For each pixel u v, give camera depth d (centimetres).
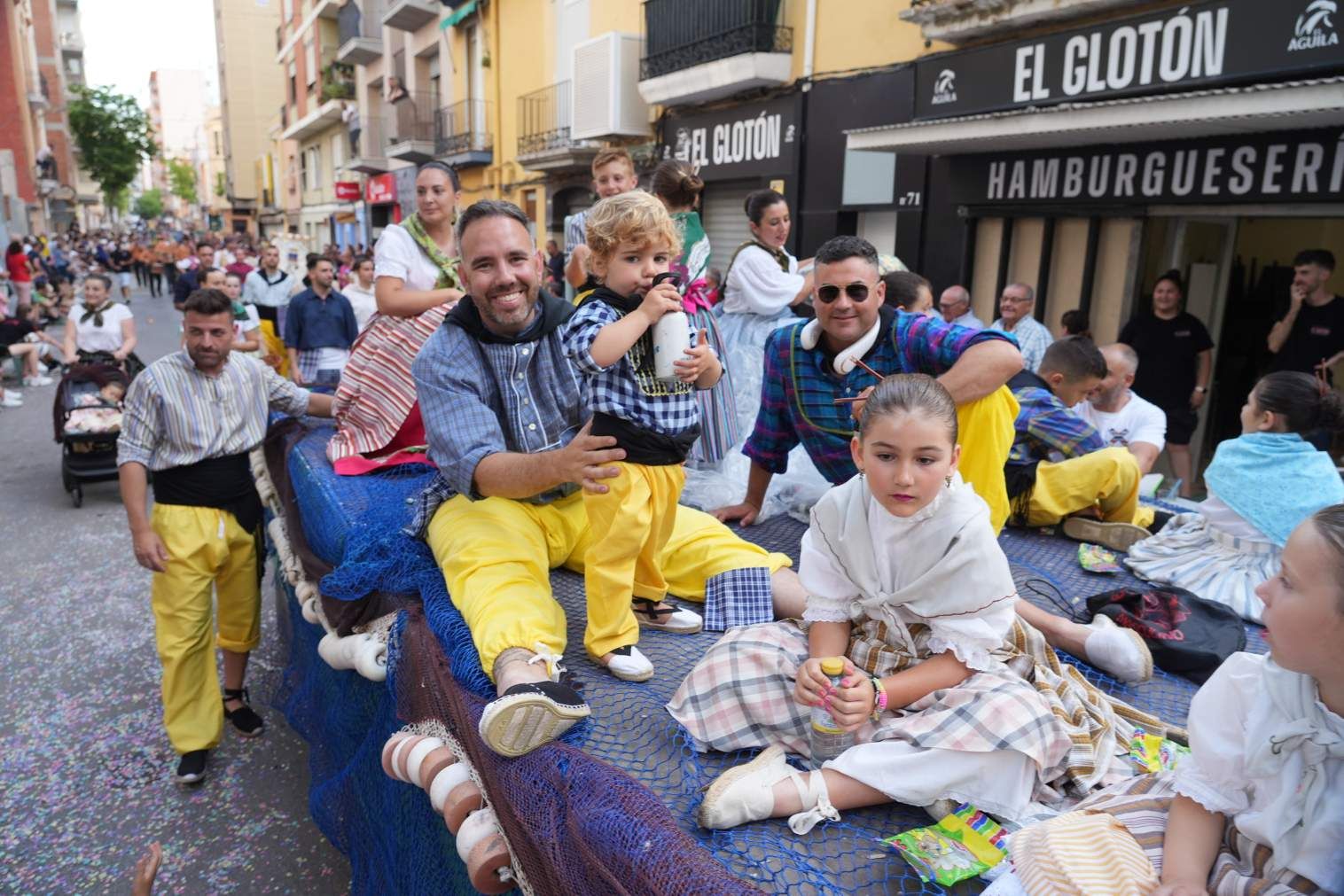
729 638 215
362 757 288
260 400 386
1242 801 147
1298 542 132
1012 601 191
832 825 182
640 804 171
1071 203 779
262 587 593
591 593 243
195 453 362
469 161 2033
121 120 5259
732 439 335
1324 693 136
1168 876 147
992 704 182
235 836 339
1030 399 403
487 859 192
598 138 1498
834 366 315
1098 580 342
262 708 437
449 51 2156
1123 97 713
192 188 10319
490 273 261
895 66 955
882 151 870
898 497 182
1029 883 151
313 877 318
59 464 873
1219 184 666
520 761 194
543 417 285
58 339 1534
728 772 184
